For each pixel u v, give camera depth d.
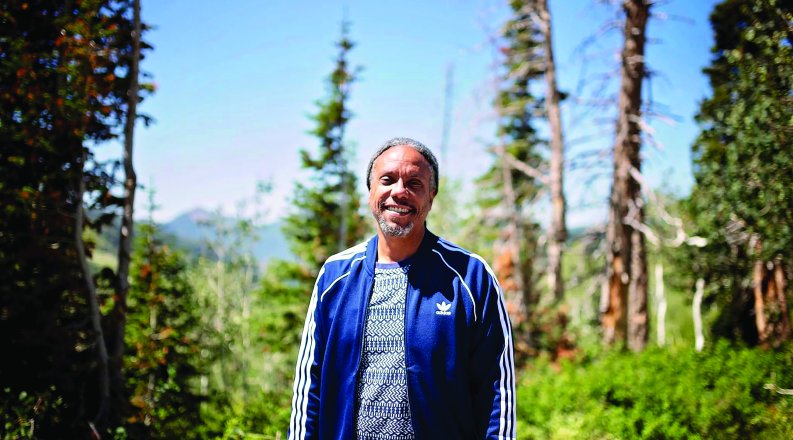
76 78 7.05
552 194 15.99
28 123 6.73
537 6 16.55
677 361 9.37
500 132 18.14
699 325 11.60
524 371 12.81
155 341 9.65
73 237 7.48
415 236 2.06
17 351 6.88
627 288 12.79
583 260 14.76
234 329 20.25
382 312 2.00
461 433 1.96
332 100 22.20
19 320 6.93
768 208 7.95
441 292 1.99
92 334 7.55
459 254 2.06
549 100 16.41
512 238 18.28
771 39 7.14
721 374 8.13
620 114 12.64
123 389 7.78
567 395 7.64
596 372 9.15
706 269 11.87
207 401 9.08
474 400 2.01
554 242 15.77
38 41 7.38
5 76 6.82
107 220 8.04
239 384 18.95
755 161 7.96
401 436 1.93
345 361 2.02
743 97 8.18
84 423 7.03
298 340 21.06
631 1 12.26
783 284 9.73
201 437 7.36
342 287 2.10
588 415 6.72
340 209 22.56
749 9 7.54
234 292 22.45
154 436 7.52
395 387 1.94
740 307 11.40
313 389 2.10
